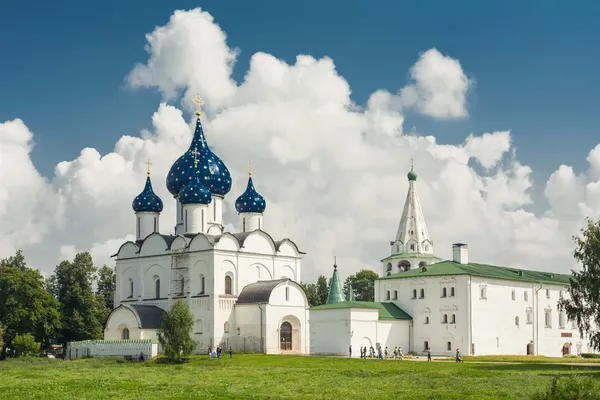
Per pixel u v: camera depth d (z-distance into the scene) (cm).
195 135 14012
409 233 15250
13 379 7569
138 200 14038
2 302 12225
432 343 12775
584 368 8588
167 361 10038
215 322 12250
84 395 5972
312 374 7806
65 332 13338
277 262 13412
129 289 13750
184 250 12800
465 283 12481
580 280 8369
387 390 6250
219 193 13850
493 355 12312
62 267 13550
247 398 5716
